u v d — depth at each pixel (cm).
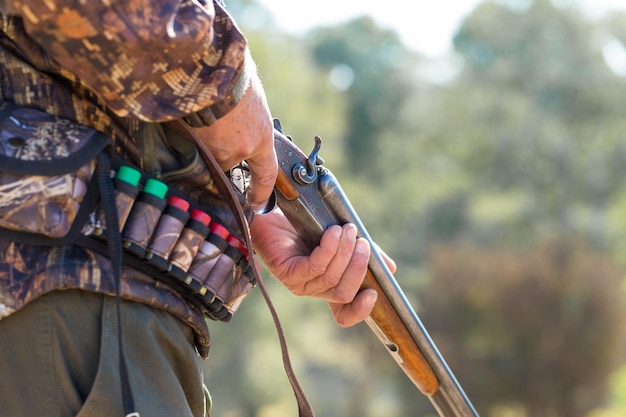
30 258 273
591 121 7500
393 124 9788
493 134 7356
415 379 412
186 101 277
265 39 4853
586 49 7694
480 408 4234
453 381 409
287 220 384
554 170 7181
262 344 4366
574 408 4097
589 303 4109
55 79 284
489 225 6944
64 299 278
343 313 392
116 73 267
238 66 288
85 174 279
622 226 6097
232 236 322
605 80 7519
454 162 7562
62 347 278
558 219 6981
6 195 267
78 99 286
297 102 4969
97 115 288
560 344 4122
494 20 7969
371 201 6925
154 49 267
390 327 397
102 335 280
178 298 304
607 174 7119
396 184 7569
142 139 296
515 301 4162
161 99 274
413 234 7269
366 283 387
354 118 10188
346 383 6184
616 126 7306
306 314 4988
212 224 315
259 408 4434
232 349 4331
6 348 277
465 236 6875
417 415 4931
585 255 4241
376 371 5566
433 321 4388
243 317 4250
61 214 272
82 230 279
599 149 7156
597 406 4094
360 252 370
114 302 284
